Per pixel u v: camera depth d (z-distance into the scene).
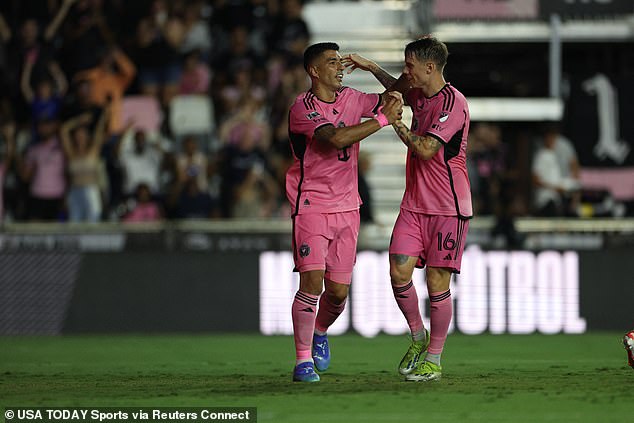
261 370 30.20
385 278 48.19
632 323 49.06
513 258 48.72
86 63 59.78
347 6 65.12
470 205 24.23
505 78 65.69
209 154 58.22
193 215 55.03
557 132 58.66
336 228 24.28
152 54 59.72
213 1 61.28
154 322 48.47
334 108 24.27
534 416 18.02
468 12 60.62
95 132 57.75
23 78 59.66
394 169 61.12
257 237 51.72
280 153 57.75
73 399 20.98
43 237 52.12
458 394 21.39
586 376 25.98
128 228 52.03
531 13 60.22
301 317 24.33
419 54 23.72
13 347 41.12
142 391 22.48
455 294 48.50
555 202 57.53
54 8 60.97
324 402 20.12
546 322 48.72
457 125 23.62
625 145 58.94
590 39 60.88
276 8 61.22
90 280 48.62
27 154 56.97
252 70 59.72
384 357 35.34
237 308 48.59
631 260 49.03
